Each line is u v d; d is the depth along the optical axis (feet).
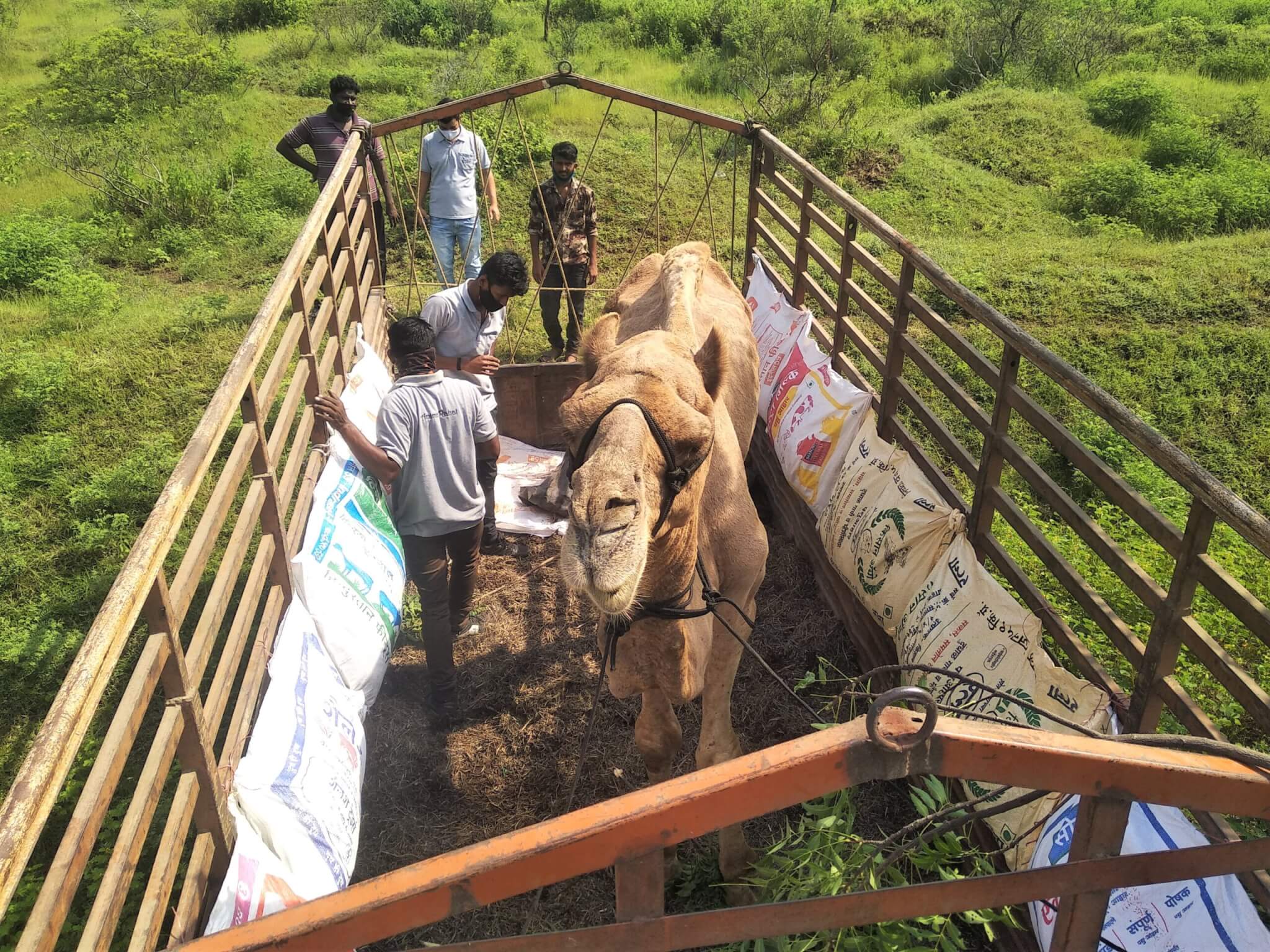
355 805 10.99
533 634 17.79
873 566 15.20
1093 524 11.39
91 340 28.89
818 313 27.53
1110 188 41.29
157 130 51.21
